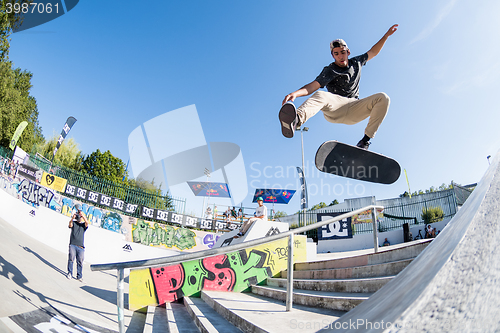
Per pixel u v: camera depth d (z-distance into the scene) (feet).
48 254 22.90
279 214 71.87
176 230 45.27
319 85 9.12
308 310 9.07
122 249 38.40
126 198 49.08
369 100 9.87
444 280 1.69
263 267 17.92
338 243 45.68
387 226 50.42
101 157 99.96
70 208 39.91
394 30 10.32
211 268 16.96
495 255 1.99
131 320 12.89
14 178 38.68
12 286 10.91
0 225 23.59
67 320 9.96
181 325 10.48
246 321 7.59
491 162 3.36
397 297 1.96
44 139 89.56
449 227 2.74
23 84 85.81
